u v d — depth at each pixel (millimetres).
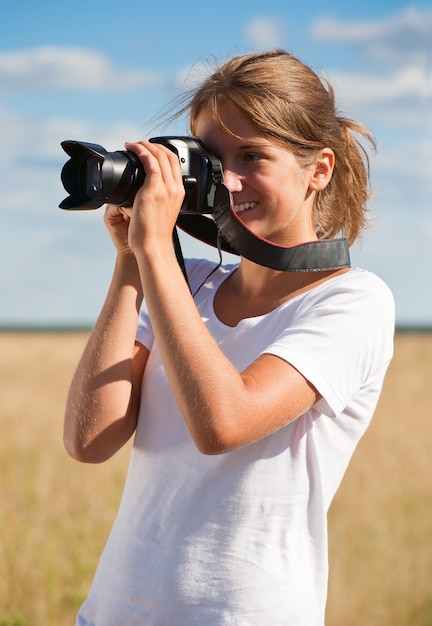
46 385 31391
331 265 3129
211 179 3055
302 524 2938
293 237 3195
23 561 7965
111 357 3238
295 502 2918
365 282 3076
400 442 15609
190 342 2783
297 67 3211
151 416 3156
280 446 2928
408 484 11633
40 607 7234
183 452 3006
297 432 2959
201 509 2924
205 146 3129
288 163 3104
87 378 3238
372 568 8547
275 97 3074
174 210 2977
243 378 2826
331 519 10062
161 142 3070
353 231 3496
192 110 3307
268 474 2906
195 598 2857
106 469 11914
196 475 2959
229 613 2832
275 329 3074
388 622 7719
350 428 3084
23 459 13992
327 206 3375
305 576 2914
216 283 3410
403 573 8398
